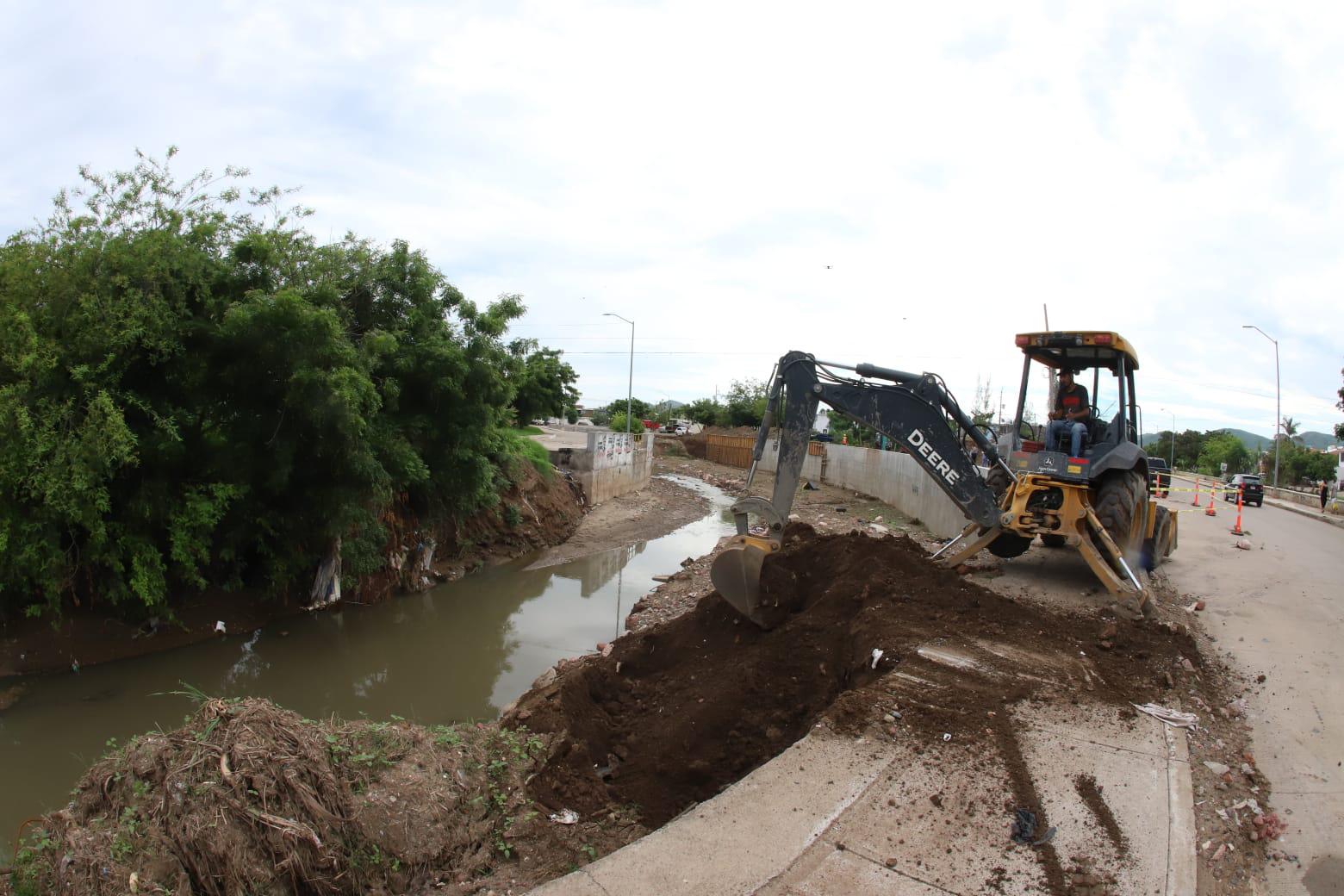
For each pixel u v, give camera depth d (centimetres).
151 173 1154
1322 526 2252
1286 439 6450
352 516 1322
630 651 824
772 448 4431
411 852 430
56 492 952
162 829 391
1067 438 973
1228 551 1394
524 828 470
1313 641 799
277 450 1205
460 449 1573
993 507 890
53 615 1073
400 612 1402
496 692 1012
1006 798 449
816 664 685
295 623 1293
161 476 1107
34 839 425
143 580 1070
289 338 1134
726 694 662
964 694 572
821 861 388
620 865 383
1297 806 479
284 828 396
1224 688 657
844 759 489
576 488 2611
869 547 845
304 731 465
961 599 751
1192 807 453
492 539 1888
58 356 990
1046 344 984
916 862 391
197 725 456
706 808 434
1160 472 2584
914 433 869
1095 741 523
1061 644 690
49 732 874
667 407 9812
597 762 628
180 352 1098
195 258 1124
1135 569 996
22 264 1013
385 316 1498
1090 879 382
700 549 2127
